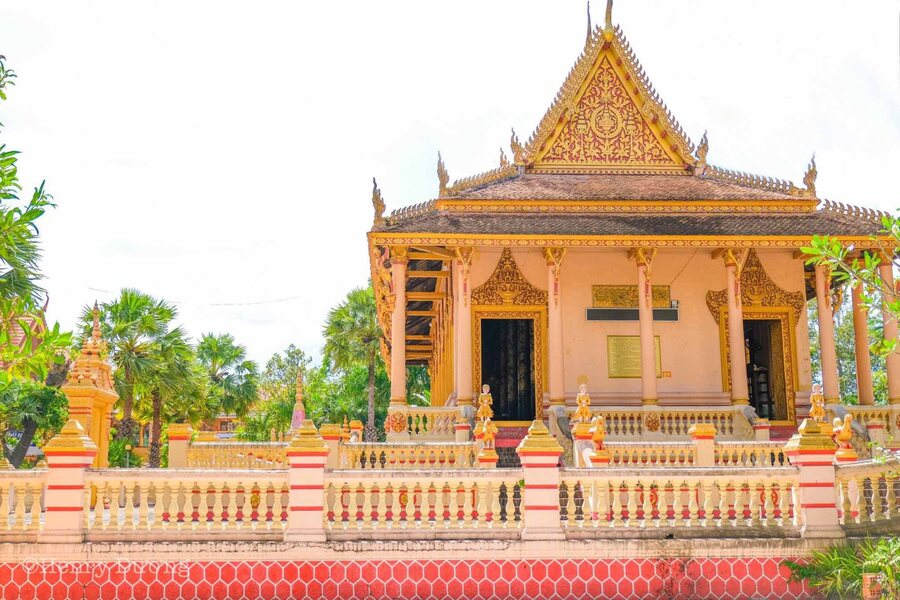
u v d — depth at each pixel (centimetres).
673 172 3020
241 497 1678
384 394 6350
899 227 1220
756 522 1327
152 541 1266
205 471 1291
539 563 1278
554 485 1303
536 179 2931
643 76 3030
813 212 2775
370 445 1903
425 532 1294
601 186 2869
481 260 2783
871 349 1224
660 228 2592
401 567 1270
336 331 5362
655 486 1329
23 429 3284
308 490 1287
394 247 2511
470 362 2520
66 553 1248
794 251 2786
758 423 2419
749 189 2894
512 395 2788
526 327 2828
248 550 1262
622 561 1285
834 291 3080
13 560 1243
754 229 2597
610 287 2784
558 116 3008
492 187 2833
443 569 1272
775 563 1292
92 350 1972
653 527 1308
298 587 1259
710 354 2769
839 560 1254
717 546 1295
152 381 3691
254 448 2030
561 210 2725
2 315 1173
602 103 3039
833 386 2633
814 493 1318
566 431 2367
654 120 3031
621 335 2762
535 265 2791
